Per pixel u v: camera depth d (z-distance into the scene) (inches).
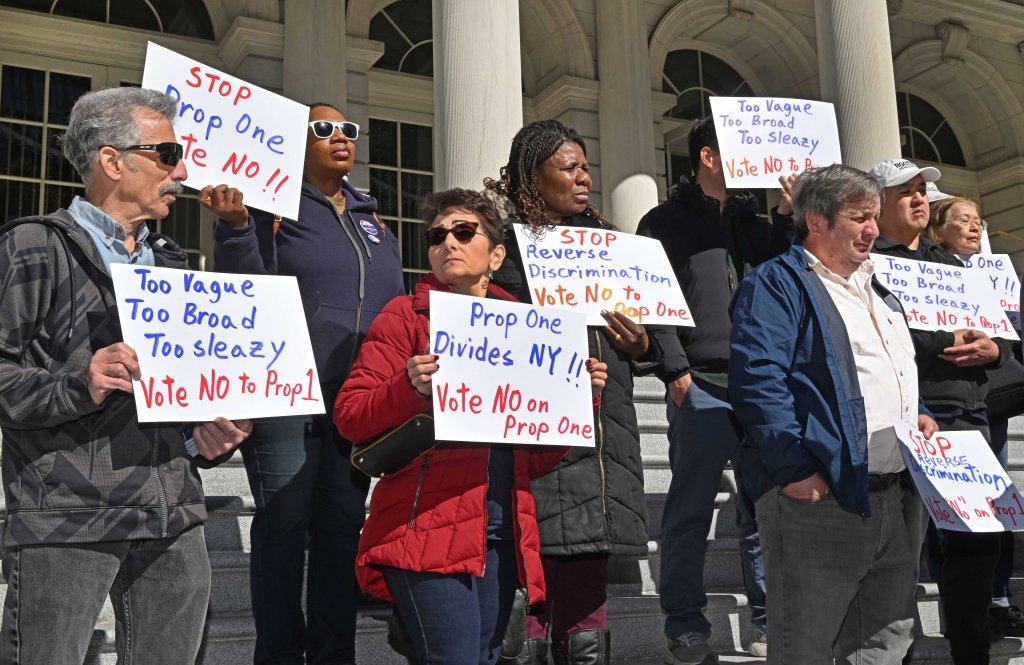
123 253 88.5
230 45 373.1
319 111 133.3
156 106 91.1
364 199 136.6
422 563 89.9
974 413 144.3
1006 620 160.7
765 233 150.5
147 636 85.9
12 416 77.6
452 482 92.4
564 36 428.5
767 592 107.4
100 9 375.2
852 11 283.4
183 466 87.6
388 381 90.1
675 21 464.8
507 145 213.2
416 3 438.0
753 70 508.7
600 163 422.9
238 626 123.1
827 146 149.4
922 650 150.6
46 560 79.9
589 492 111.7
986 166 564.1
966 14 526.9
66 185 362.6
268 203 114.2
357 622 129.3
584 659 113.3
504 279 121.6
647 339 118.3
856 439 101.6
